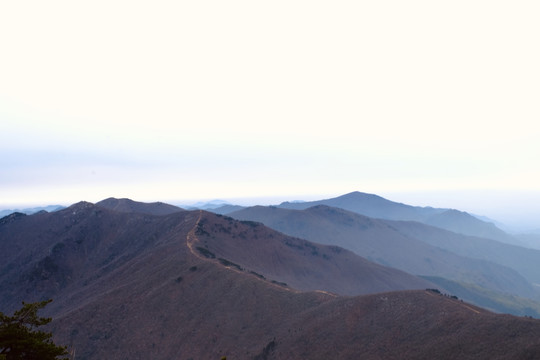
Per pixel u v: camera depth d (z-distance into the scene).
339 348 54.44
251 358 60.25
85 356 72.12
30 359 23.03
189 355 67.81
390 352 49.78
